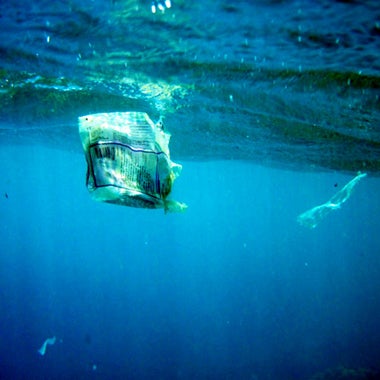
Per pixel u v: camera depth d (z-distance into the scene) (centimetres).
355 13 412
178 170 157
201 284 7325
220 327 4081
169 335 3822
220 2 422
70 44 594
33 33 555
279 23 460
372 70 579
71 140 1812
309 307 4791
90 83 824
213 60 614
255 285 6819
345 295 5806
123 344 3528
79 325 4369
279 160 1722
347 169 1650
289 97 757
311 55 551
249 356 3161
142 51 605
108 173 132
